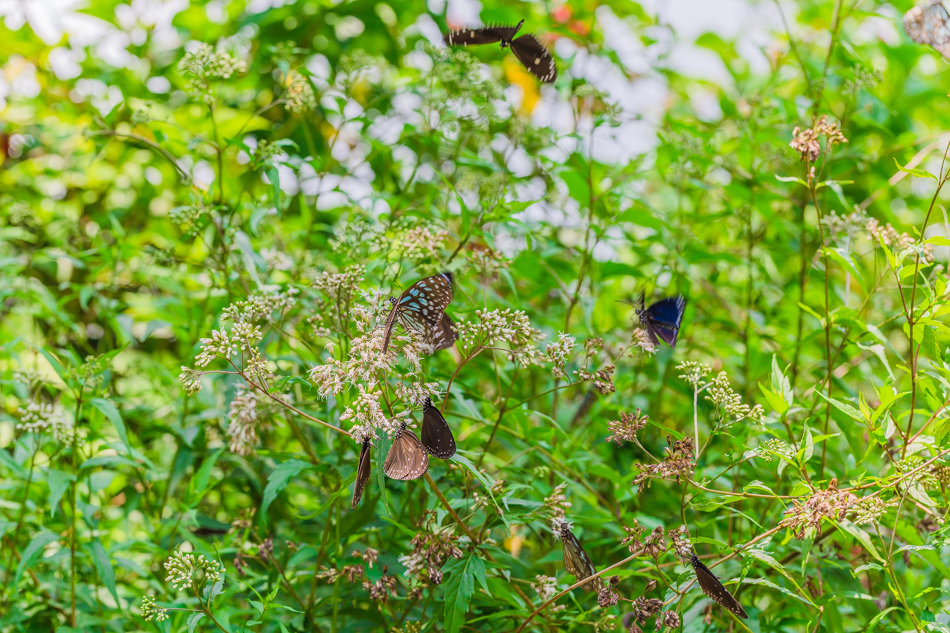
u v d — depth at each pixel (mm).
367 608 3275
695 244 4098
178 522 3469
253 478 3818
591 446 3949
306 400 3686
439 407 3125
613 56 4461
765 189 4277
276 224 4531
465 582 2684
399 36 5324
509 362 3545
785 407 2691
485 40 2900
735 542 3350
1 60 5141
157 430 3965
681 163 4312
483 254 3406
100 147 3717
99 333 5059
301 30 5152
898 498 2584
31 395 4125
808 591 3037
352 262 3486
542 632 3174
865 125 4527
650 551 2652
